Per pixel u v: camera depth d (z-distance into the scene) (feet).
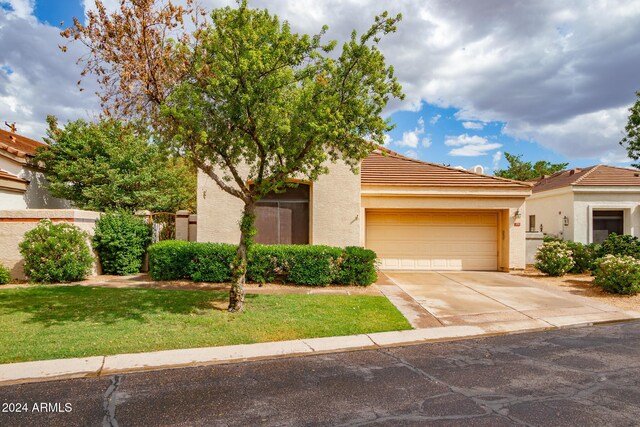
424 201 46.39
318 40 23.12
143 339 19.98
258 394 14.52
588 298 32.22
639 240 48.24
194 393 14.57
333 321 23.84
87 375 16.15
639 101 46.78
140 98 23.39
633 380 15.96
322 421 12.49
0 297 28.99
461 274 44.91
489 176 48.85
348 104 23.81
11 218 36.68
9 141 59.16
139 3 22.17
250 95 21.77
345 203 41.91
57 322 22.66
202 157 24.49
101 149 53.83
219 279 35.86
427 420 12.55
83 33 22.13
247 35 21.53
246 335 21.02
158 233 43.62
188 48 23.53
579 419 12.63
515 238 46.73
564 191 61.31
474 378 16.14
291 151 23.63
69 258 35.40
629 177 62.54
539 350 19.94
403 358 18.66
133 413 12.98
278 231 42.16
